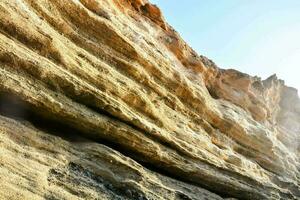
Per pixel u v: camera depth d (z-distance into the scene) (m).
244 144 38.44
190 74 38.06
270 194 31.28
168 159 24.58
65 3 23.39
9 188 13.33
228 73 46.88
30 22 19.45
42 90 18.45
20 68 17.86
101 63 23.34
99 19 25.34
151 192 20.34
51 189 15.02
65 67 20.42
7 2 18.67
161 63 29.72
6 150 15.28
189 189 25.09
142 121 23.23
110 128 21.28
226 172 29.53
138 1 35.69
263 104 49.09
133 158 22.97
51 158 17.17
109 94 22.41
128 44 26.61
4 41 17.62
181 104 30.64
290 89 63.47
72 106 19.70
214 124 35.50
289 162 44.22
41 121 19.09
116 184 19.02
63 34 22.77
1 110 17.64
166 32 38.22
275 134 50.66
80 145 19.77
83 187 16.92
